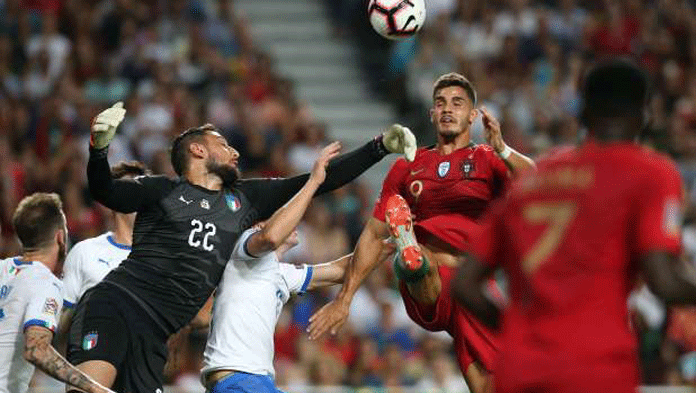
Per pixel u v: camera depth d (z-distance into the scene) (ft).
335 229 174.91
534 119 201.05
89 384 76.43
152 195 80.48
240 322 81.20
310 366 145.59
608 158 53.78
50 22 205.16
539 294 53.06
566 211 53.42
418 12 84.28
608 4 226.99
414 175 82.48
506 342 53.98
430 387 149.48
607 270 52.49
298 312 154.51
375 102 222.07
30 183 170.19
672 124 205.46
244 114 191.62
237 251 81.51
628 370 52.08
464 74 206.18
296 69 227.20
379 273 167.43
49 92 189.78
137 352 80.23
